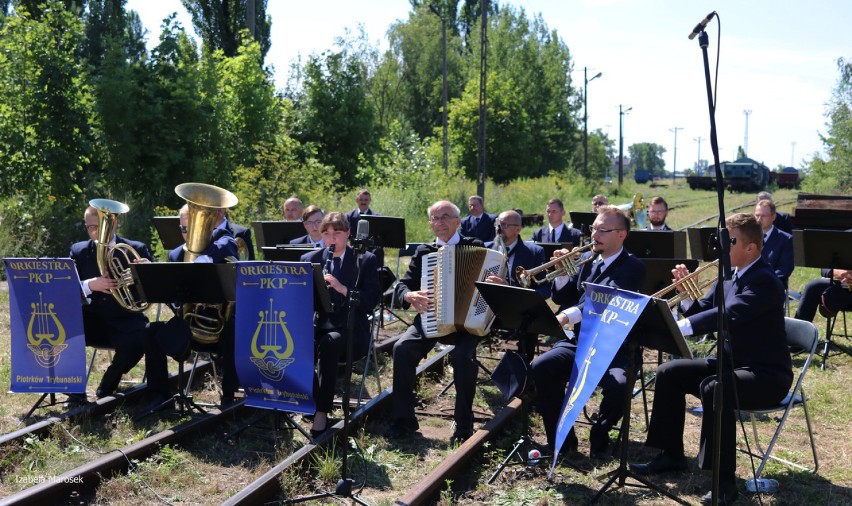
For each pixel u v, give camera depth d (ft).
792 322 19.07
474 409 23.32
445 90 103.24
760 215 29.99
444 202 22.52
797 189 179.83
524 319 18.22
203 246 22.27
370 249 23.93
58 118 53.98
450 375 27.20
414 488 16.71
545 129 169.07
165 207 57.16
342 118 93.25
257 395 20.29
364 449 19.88
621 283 19.16
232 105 68.33
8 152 52.75
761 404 17.37
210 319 21.97
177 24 60.59
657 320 15.49
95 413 21.48
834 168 113.19
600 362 16.30
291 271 19.35
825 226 39.91
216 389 24.52
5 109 52.31
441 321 20.40
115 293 21.70
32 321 21.30
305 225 30.17
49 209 51.55
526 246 25.72
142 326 22.93
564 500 17.17
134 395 22.82
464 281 20.38
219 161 63.52
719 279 14.64
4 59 52.60
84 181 57.93
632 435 21.39
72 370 21.38
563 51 192.54
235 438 20.40
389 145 91.04
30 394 23.07
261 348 19.79
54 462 18.28
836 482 18.31
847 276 27.78
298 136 93.35
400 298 22.11
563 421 17.25
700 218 94.58
